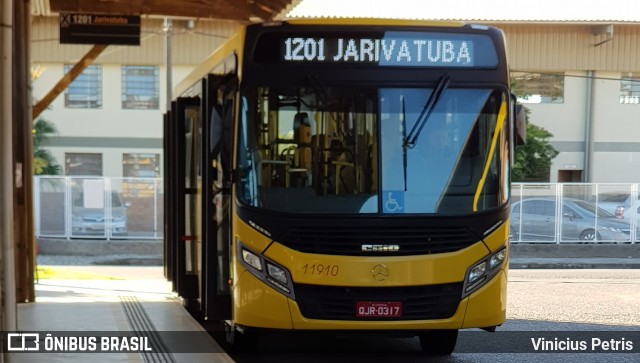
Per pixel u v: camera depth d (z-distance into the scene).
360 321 7.52
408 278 7.55
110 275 20.61
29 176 12.56
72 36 14.99
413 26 7.97
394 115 7.84
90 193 28.06
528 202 27.86
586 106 37.78
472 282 7.71
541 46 37.06
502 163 7.97
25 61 12.27
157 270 22.77
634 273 22.17
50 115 36.47
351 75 7.85
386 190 7.69
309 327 7.50
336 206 7.64
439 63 7.97
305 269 7.52
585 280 19.94
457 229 7.71
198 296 10.19
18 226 12.46
